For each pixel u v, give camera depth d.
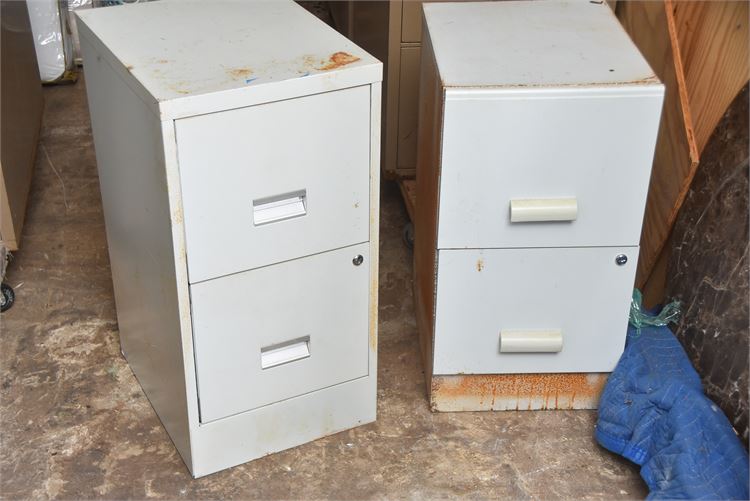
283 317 1.57
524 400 1.79
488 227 1.60
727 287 1.63
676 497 1.47
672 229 1.86
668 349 1.74
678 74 1.80
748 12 1.68
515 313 1.68
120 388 1.85
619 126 1.51
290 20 1.60
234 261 1.46
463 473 1.66
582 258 1.63
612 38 1.70
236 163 1.38
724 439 1.53
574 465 1.68
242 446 1.65
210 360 1.53
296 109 1.38
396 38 2.13
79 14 1.61
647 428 1.60
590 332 1.71
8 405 1.79
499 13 1.81
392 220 2.40
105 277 2.16
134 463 1.67
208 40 1.51
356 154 1.48
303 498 1.60
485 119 1.50
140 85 1.34
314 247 1.53
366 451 1.71
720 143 1.72
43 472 1.65
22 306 2.06
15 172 2.20
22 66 2.48
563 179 1.56
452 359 1.73
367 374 1.72
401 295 2.12
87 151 2.65
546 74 1.53
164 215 1.40
